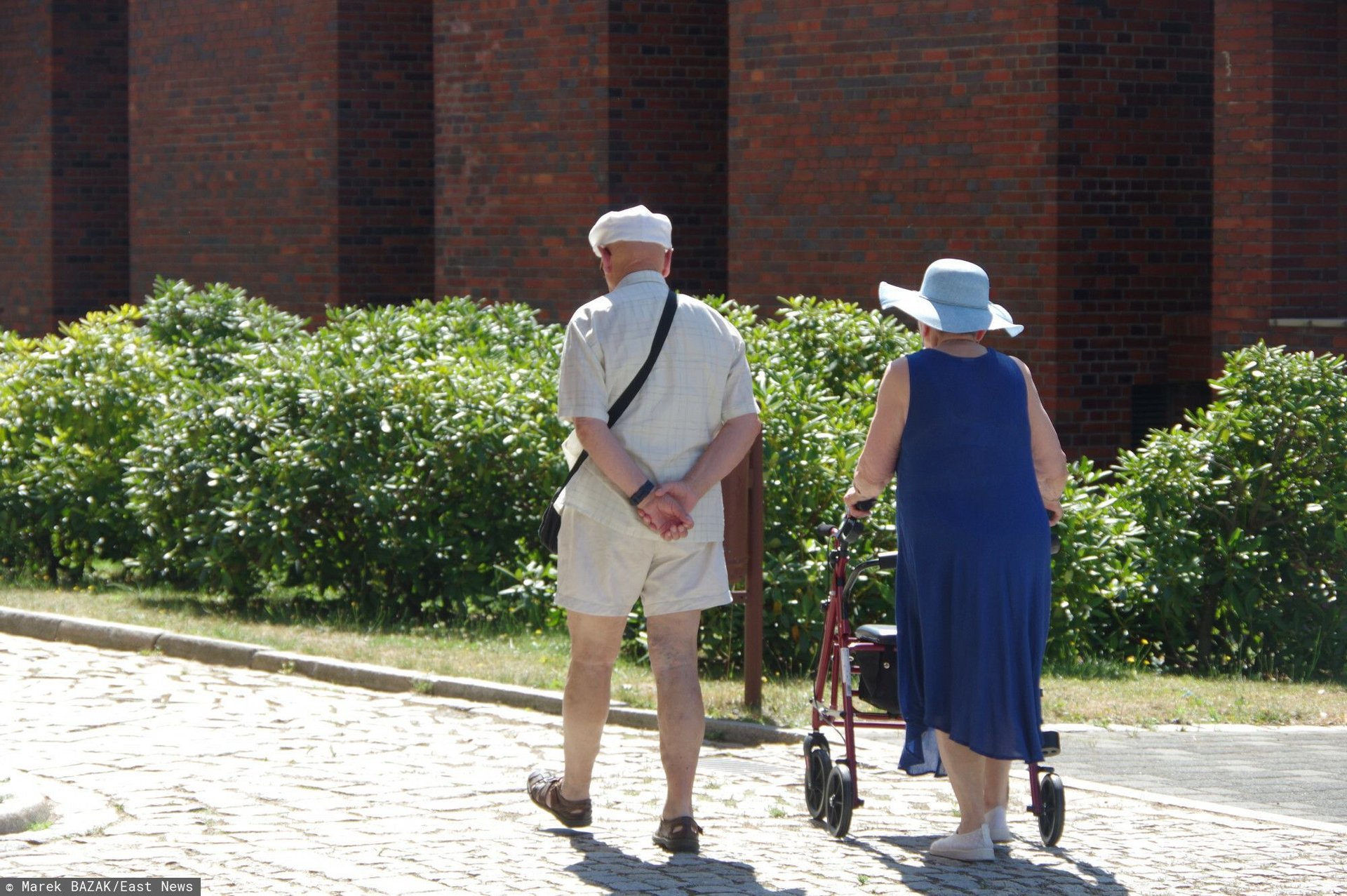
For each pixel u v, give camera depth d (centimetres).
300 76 6762
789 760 2688
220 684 3244
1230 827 2250
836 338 4212
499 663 3328
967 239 4947
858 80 5147
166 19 7275
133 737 2753
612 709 2944
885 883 1986
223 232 7119
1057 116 4747
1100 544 3556
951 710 2055
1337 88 4644
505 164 6100
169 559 4228
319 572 4053
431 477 4000
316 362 4212
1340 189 4662
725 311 4341
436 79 6291
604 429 2081
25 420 4581
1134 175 4884
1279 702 3128
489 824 2242
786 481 3453
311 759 2617
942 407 2097
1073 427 4838
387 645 3512
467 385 4034
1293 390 3766
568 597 2131
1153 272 4934
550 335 4719
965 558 2055
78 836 2144
